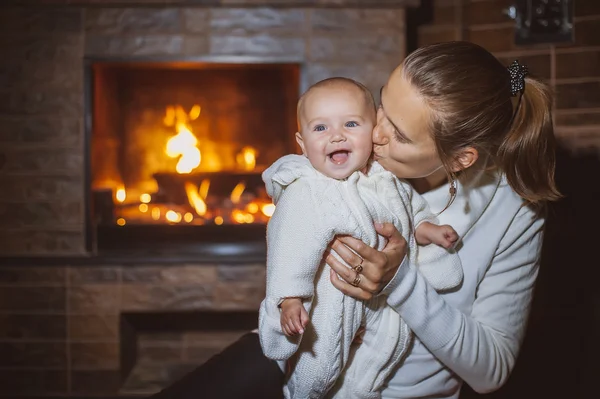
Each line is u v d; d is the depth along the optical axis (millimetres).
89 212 2535
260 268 2549
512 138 1164
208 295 2551
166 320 2703
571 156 2459
